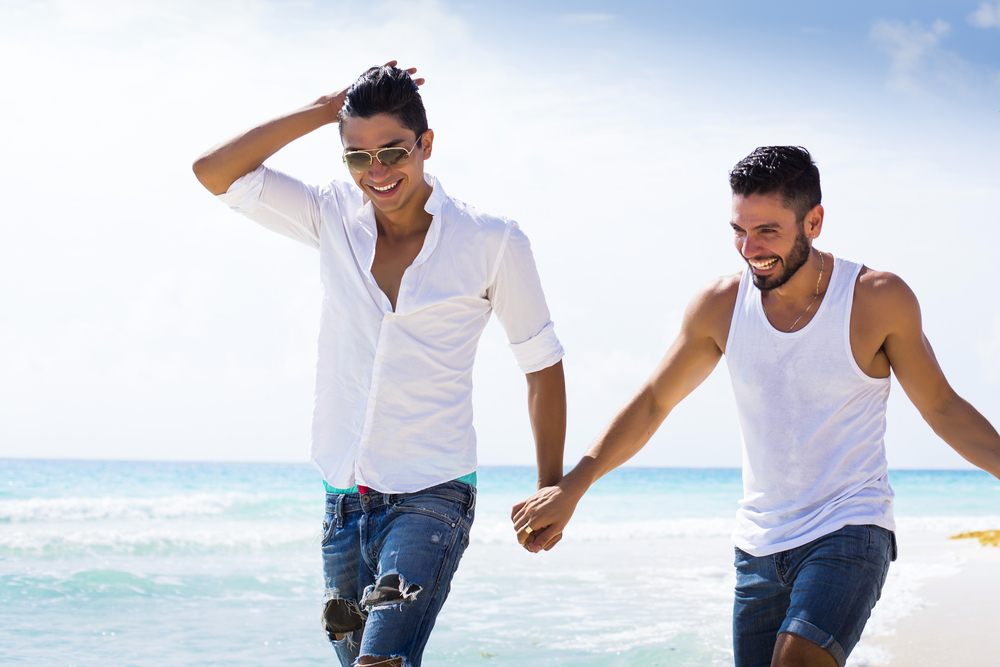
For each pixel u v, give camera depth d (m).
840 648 2.68
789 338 2.94
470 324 2.92
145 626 6.72
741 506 3.08
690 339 3.22
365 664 2.58
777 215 2.82
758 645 3.04
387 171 2.78
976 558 10.45
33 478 38.22
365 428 2.80
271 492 30.38
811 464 2.91
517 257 2.96
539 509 3.06
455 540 2.77
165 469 52.19
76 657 5.67
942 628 5.90
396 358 2.81
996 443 2.93
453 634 6.36
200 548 12.39
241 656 5.84
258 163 2.98
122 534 12.85
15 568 9.48
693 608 7.51
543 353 3.07
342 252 2.92
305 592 8.52
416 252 2.88
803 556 2.87
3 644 5.95
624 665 5.44
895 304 2.87
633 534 17.70
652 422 3.30
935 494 39.75
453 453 2.83
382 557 2.71
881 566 2.80
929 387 2.96
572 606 7.59
